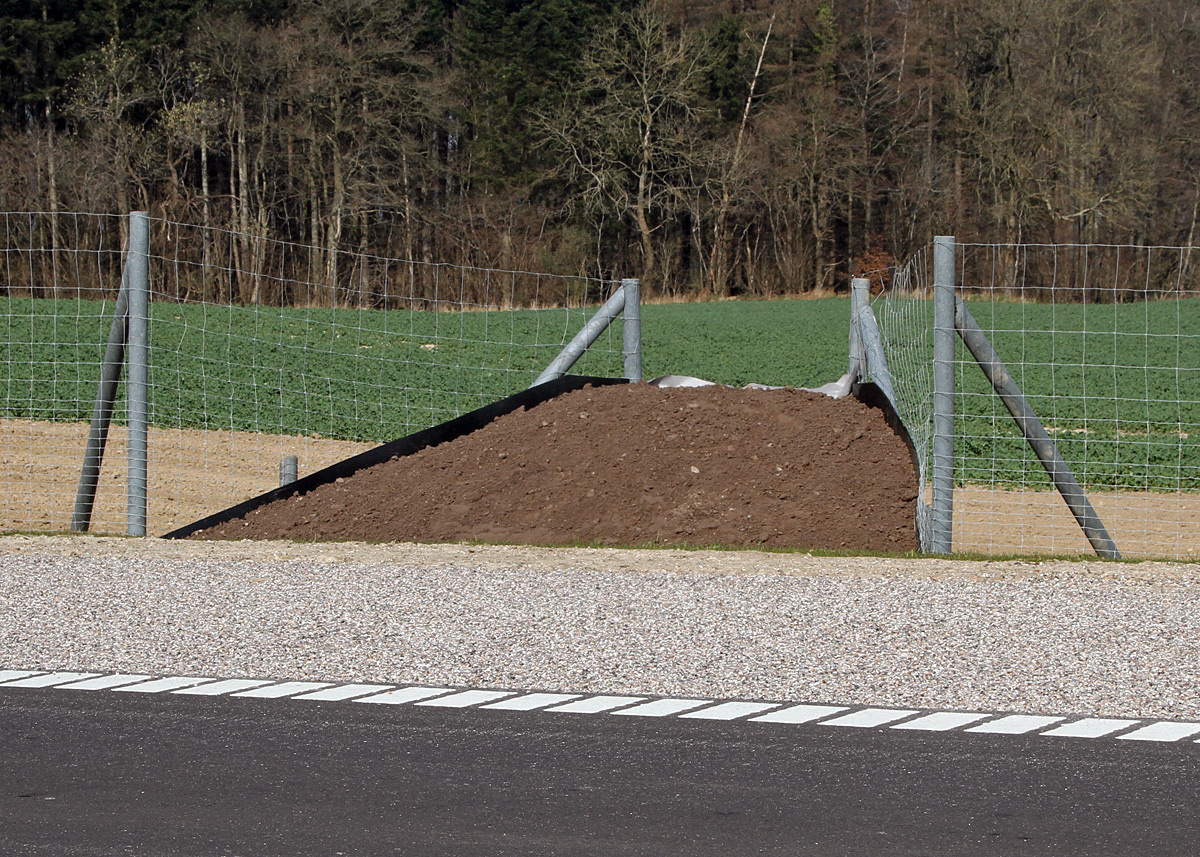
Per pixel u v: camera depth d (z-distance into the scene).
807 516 10.21
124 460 16.28
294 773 4.84
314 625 7.08
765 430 11.40
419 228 63.94
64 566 8.67
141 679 6.07
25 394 19.66
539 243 65.56
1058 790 4.67
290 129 56.97
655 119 66.81
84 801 4.57
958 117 65.62
